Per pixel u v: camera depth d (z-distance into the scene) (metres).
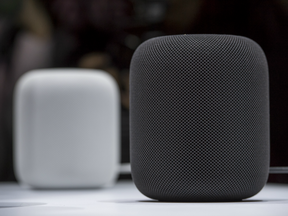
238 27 2.55
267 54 2.26
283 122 2.10
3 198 1.44
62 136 1.85
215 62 1.02
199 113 1.01
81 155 1.86
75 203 1.20
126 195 1.54
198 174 1.01
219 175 1.01
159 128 1.04
